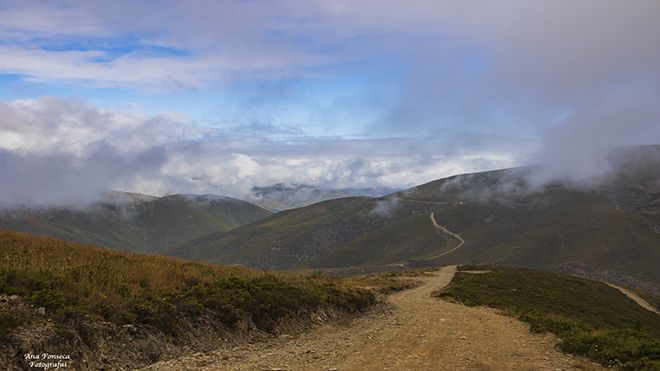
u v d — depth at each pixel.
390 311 28.59
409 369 13.62
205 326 15.93
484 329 23.08
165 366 12.70
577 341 17.97
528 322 26.73
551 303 48.59
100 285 15.71
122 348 12.86
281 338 17.67
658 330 52.62
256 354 14.89
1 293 12.98
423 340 18.91
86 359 11.86
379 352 16.03
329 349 16.25
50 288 14.03
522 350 17.56
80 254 22.06
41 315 12.34
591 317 45.22
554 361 15.64
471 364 14.66
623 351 16.28
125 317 13.91
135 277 17.88
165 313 15.01
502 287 56.00
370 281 55.62
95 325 12.96
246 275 25.41
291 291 22.19
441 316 27.88
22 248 20.30
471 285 55.12
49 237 27.42
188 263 26.59
